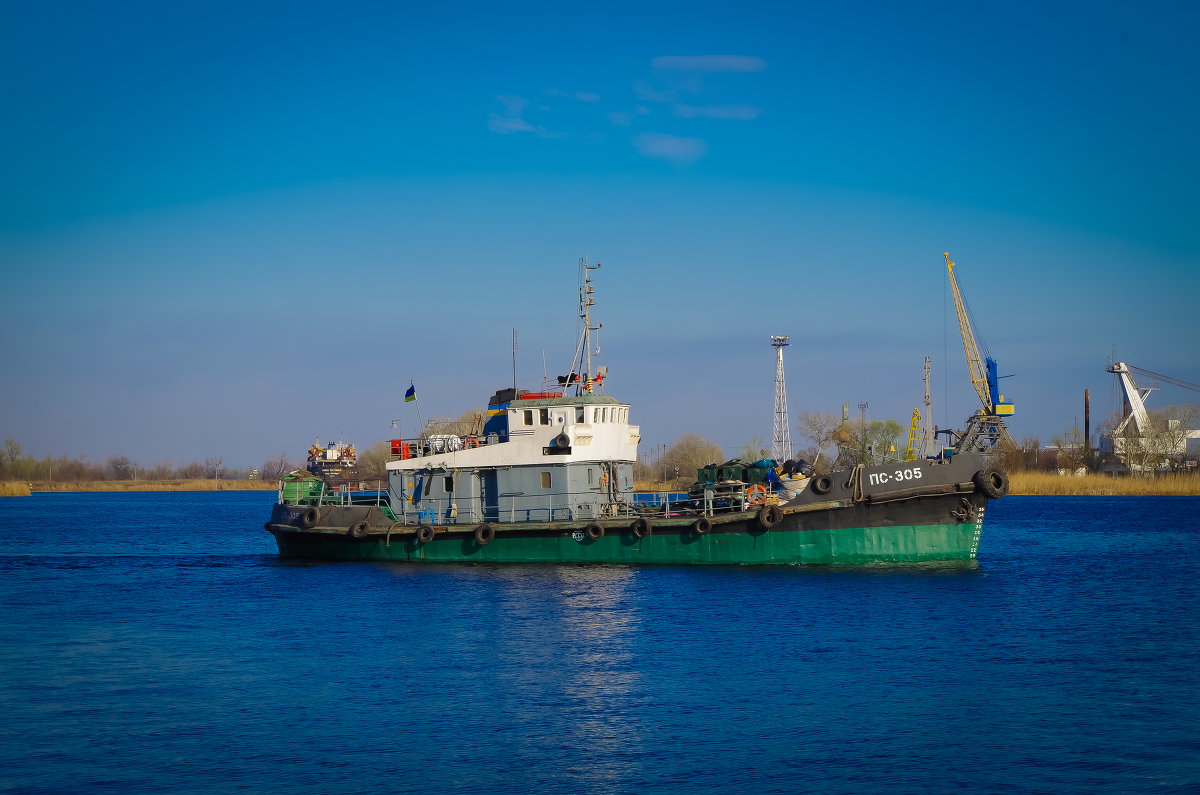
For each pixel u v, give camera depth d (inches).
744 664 1456.7
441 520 2278.5
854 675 1397.6
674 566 2122.3
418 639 1627.7
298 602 1988.2
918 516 2052.2
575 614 1784.0
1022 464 6978.4
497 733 1165.1
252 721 1214.9
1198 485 6304.1
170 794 1000.2
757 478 2252.7
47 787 1019.3
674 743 1130.0
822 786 1013.2
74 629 1786.4
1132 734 1156.5
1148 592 2144.4
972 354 5605.3
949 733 1160.8
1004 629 1681.8
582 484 2183.8
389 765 1070.4
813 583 2005.4
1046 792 998.4
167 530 4618.6
